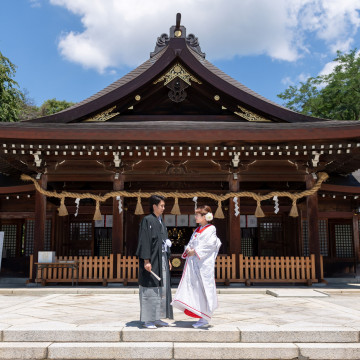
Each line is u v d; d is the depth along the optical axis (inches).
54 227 608.4
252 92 588.1
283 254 634.8
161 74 539.8
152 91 547.8
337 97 1333.7
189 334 189.6
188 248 207.2
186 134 453.4
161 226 208.5
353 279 592.1
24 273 584.7
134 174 513.3
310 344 185.5
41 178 500.1
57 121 510.0
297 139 452.4
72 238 631.8
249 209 633.6
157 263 201.0
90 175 509.4
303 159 505.4
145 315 196.5
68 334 189.8
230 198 500.4
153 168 514.6
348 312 255.1
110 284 463.2
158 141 462.0
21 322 213.0
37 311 258.5
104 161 506.0
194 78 541.6
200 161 515.5
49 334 189.8
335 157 495.2
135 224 624.7
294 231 620.1
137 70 624.1
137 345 181.2
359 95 1259.8
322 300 335.3
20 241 625.9
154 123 524.4
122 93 518.6
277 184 639.8
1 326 199.6
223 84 525.3
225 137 453.7
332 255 613.0
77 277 479.5
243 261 486.3
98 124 502.9
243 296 367.9
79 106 515.8
